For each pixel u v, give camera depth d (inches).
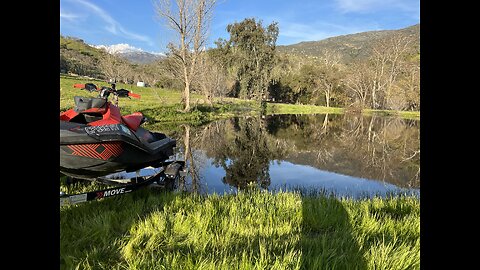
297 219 136.4
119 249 100.0
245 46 1823.3
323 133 702.5
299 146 498.9
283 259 92.9
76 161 122.2
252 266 88.6
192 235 112.1
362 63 2119.8
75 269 84.3
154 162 167.0
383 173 317.7
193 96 1215.6
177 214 125.1
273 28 1871.3
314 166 345.7
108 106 139.3
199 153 390.9
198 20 814.5
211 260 90.5
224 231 118.9
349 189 255.1
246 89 1765.5
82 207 131.6
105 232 109.1
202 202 155.5
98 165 129.3
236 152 413.7
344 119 1197.7
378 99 1956.2
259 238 112.1
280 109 1611.7
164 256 94.3
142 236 109.1
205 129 622.2
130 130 141.0
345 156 419.5
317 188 252.8
